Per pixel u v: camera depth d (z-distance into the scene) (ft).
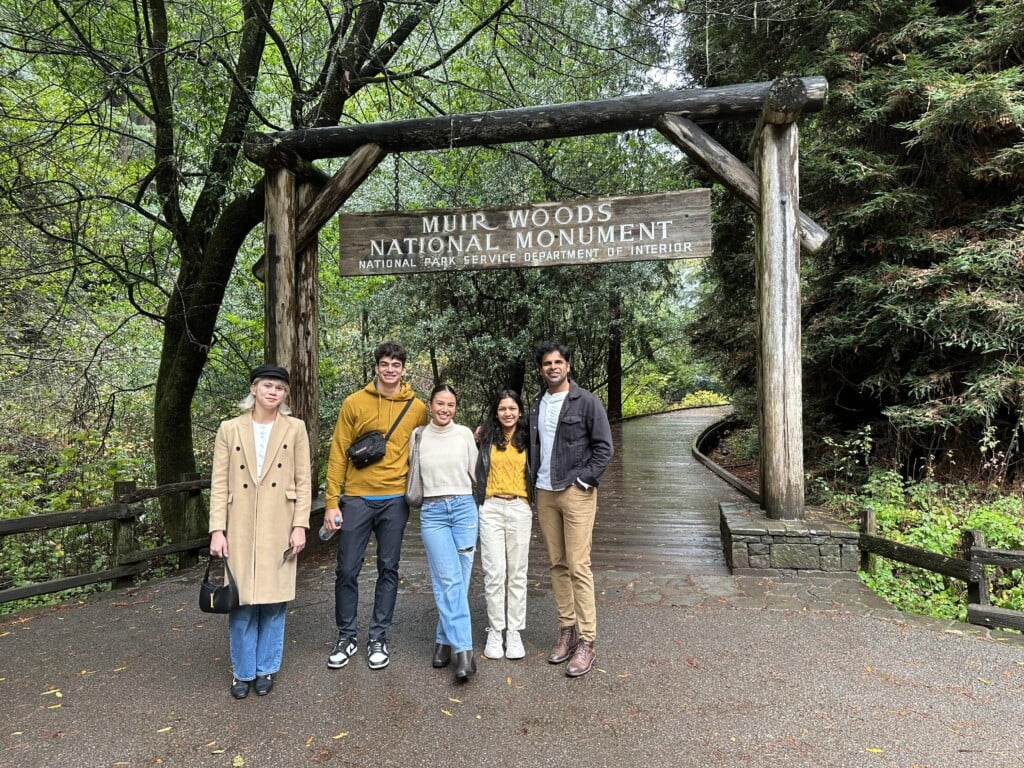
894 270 19.02
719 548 17.03
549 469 9.84
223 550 8.56
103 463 22.54
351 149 16.56
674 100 15.01
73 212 21.17
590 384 51.60
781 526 14.21
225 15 20.38
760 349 15.12
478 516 10.06
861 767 7.09
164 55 17.92
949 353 19.74
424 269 16.93
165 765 7.32
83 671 9.87
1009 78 16.43
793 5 21.11
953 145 19.25
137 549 14.93
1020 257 17.25
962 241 18.90
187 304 21.42
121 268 22.12
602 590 13.39
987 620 11.17
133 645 10.93
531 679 9.34
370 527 10.28
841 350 22.03
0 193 18.89
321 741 7.76
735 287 28.55
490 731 7.93
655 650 10.30
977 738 7.64
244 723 8.21
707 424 56.59
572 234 16.21
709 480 29.43
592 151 32.83
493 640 10.08
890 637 10.73
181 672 9.80
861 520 15.21
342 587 10.03
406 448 10.27
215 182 18.80
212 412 29.58
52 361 23.99
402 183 34.04
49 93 22.08
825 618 11.61
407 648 10.57
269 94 23.43
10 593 12.56
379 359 10.25
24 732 8.05
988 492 18.99
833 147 21.93
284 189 16.47
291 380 16.58
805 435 24.53
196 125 18.80
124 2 19.81
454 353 35.76
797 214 14.56
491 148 26.68
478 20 22.25
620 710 8.41
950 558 12.24
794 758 7.29
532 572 15.34
